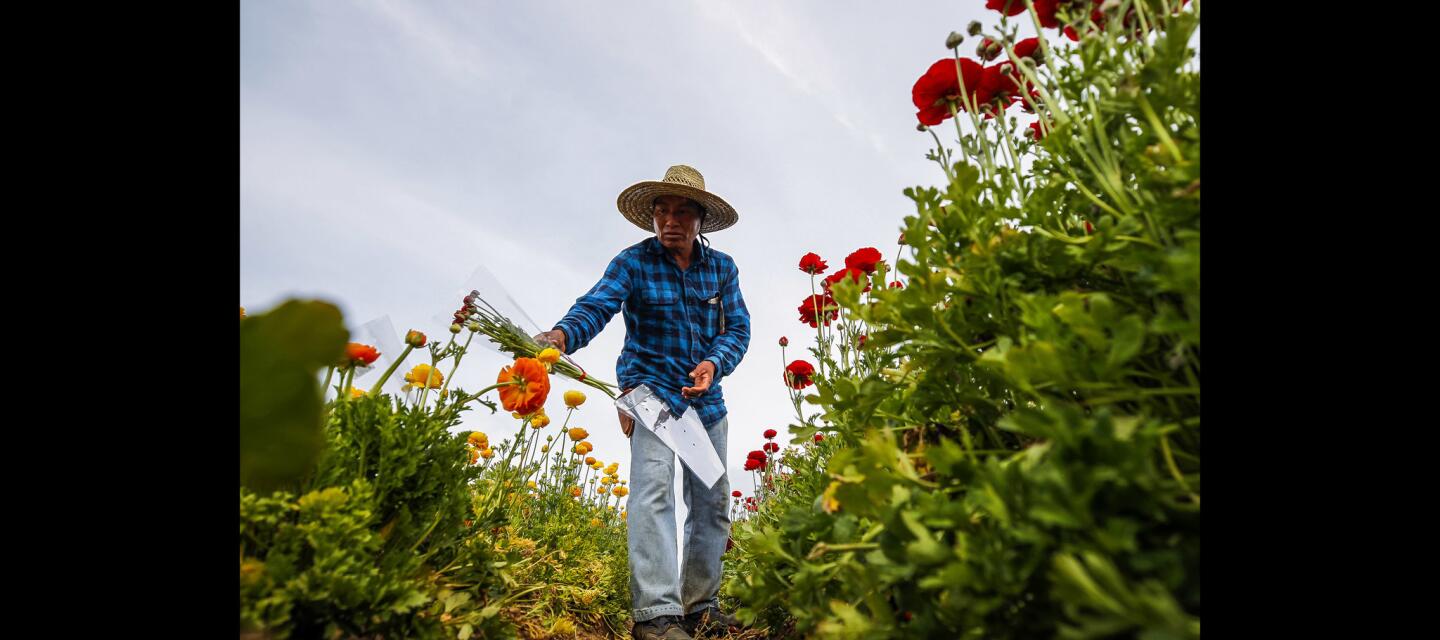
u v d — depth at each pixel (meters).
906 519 0.69
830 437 1.85
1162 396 0.70
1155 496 0.56
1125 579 0.55
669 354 2.56
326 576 0.95
